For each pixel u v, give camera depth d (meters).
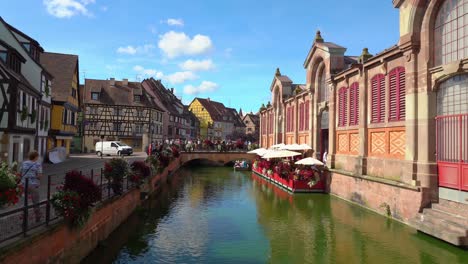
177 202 18.06
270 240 11.22
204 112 90.56
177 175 32.31
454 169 10.71
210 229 12.59
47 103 26.05
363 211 14.84
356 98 17.06
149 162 19.69
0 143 16.86
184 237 11.55
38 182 7.92
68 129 31.58
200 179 29.19
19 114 18.33
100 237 9.97
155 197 19.31
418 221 11.12
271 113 38.44
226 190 22.59
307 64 24.44
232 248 10.42
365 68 16.06
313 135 23.23
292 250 10.22
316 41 22.16
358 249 10.13
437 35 11.63
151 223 13.38
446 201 11.02
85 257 8.73
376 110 15.23
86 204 7.88
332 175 19.05
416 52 12.24
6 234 6.03
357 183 15.98
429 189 11.43
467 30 10.38
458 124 10.59
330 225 12.89
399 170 13.09
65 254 7.47
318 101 22.88
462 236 9.24
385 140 14.41
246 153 42.16
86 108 49.97
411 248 9.97
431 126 11.60
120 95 52.22
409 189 11.95
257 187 24.06
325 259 9.43
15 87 17.16
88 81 52.66
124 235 11.58
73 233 7.89
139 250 10.12
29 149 21.27
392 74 14.01
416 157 12.18
